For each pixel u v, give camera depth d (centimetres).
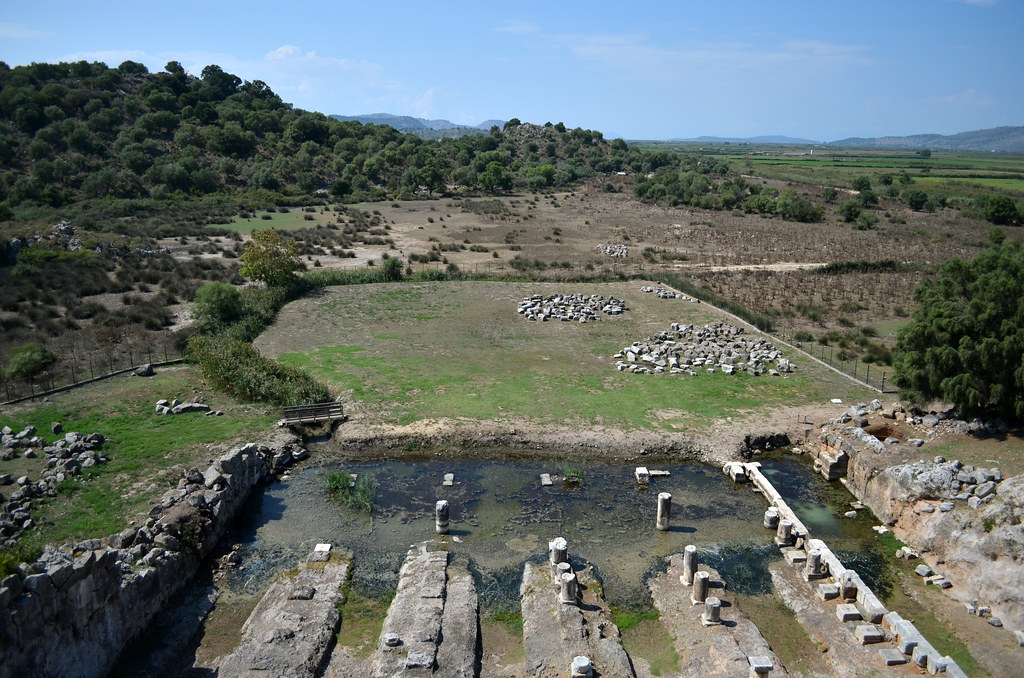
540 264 8069
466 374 4394
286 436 3491
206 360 4138
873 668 2042
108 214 9950
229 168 13662
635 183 17200
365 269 7375
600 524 2853
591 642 2112
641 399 4031
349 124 19125
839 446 3341
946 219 12106
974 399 3066
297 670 1955
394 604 2266
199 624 2230
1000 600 2266
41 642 1730
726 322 5653
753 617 2298
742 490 3167
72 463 2939
